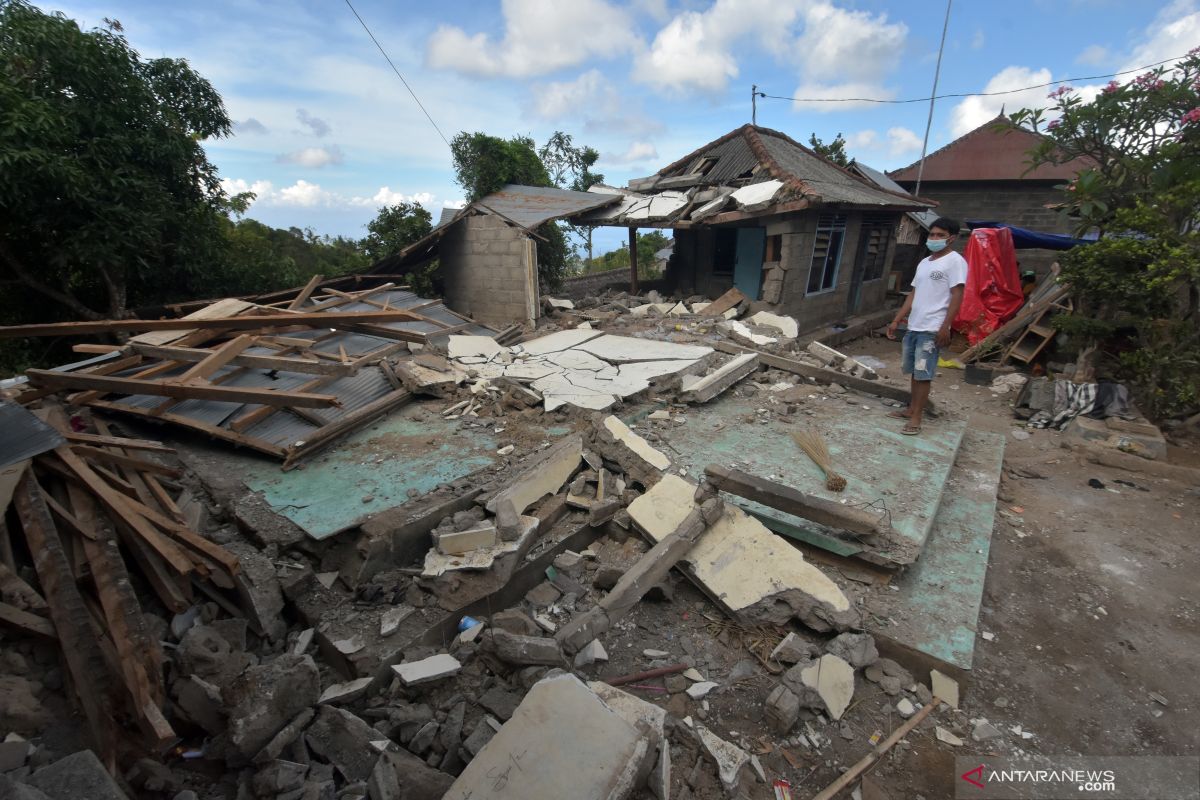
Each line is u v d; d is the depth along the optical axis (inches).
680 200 421.1
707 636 128.1
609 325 339.0
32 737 85.7
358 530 138.6
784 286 375.2
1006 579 154.7
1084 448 232.1
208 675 101.8
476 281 419.8
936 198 656.4
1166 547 168.7
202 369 179.6
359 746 94.8
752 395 237.6
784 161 431.5
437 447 182.7
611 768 78.5
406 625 119.5
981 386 343.3
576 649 114.9
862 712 109.7
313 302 315.3
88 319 338.3
